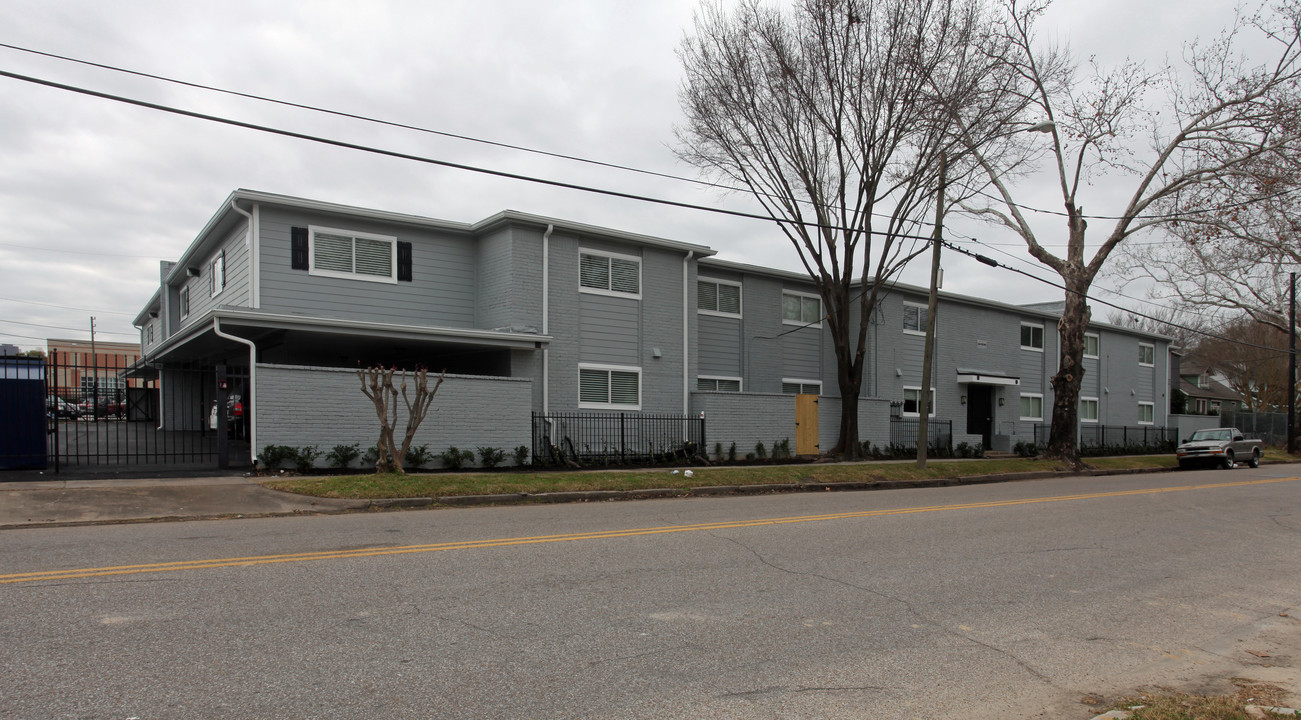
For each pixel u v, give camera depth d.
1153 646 6.23
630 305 22.44
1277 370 55.03
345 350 20.83
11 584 6.64
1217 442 30.36
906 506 14.02
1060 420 26.44
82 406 34.62
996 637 6.20
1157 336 44.75
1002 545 10.09
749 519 11.68
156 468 15.16
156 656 4.96
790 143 21.83
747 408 24.09
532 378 20.33
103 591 6.46
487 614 6.15
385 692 4.53
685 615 6.36
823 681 5.06
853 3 19.88
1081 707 4.89
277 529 9.92
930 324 21.66
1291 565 9.59
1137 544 10.62
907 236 22.39
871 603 6.98
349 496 12.62
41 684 4.45
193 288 25.67
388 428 14.94
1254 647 6.35
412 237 20.47
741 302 27.02
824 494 16.64
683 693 4.74
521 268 20.27
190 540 8.93
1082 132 23.59
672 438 22.59
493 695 4.57
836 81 20.97
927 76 20.09
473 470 17.47
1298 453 38.31
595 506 13.44
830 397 26.36
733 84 21.28
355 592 6.64
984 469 22.58
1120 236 25.25
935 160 22.20
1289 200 22.23
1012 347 36.28
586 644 5.55
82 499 11.50
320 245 19.08
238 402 22.17
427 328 17.97
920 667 5.43
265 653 5.09
